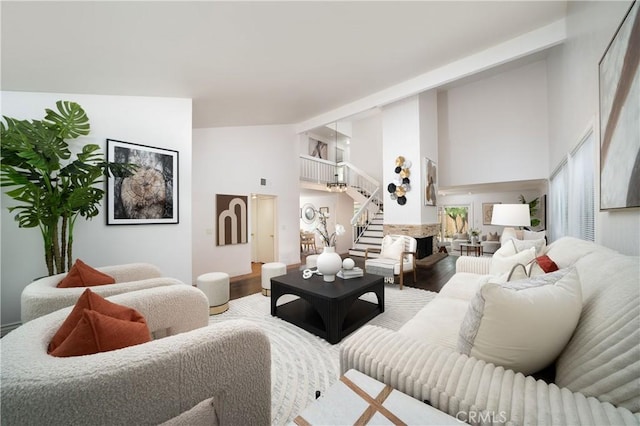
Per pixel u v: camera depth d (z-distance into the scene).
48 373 0.65
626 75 1.36
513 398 0.68
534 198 7.39
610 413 0.59
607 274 0.96
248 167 5.36
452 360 0.85
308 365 1.94
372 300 3.36
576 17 2.49
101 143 2.87
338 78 3.71
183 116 3.43
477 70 3.49
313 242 9.15
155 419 0.74
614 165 1.52
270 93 3.79
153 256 3.16
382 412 0.68
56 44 1.99
